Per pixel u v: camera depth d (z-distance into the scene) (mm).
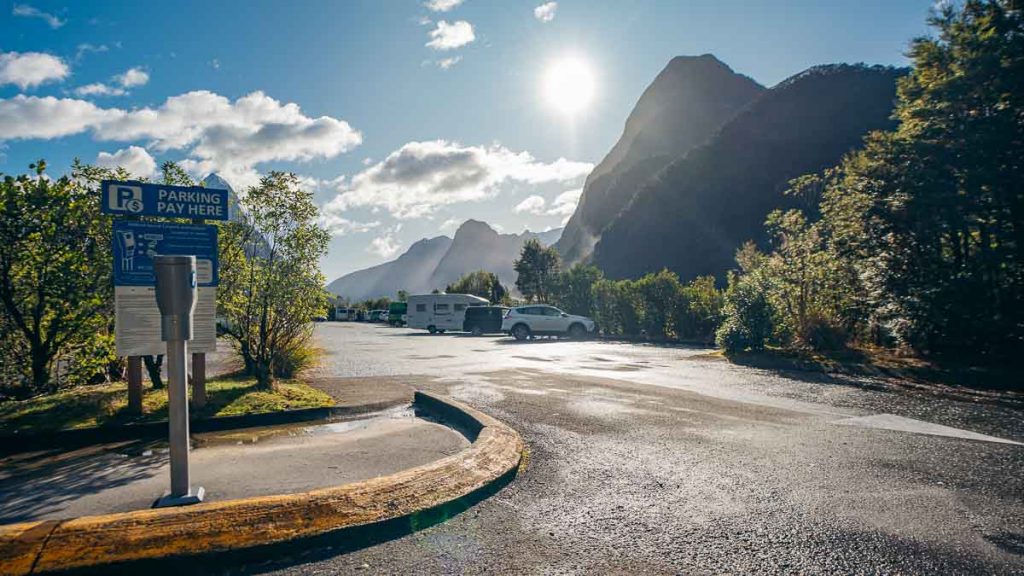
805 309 14984
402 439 6363
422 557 3377
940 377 10555
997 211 11555
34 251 7156
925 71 12742
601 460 5426
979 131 11391
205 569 3201
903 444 6031
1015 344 10891
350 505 3840
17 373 7707
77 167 7938
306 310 10383
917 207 11883
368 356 16906
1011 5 11352
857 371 11766
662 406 8188
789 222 15914
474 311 32688
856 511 4109
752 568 3230
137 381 6816
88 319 7668
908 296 12047
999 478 4879
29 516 3928
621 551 3457
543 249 52875
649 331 25516
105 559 3092
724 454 5629
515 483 4754
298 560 3330
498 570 3205
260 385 8625
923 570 3207
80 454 5676
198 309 6805
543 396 9047
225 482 4668
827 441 6156
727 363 14180
